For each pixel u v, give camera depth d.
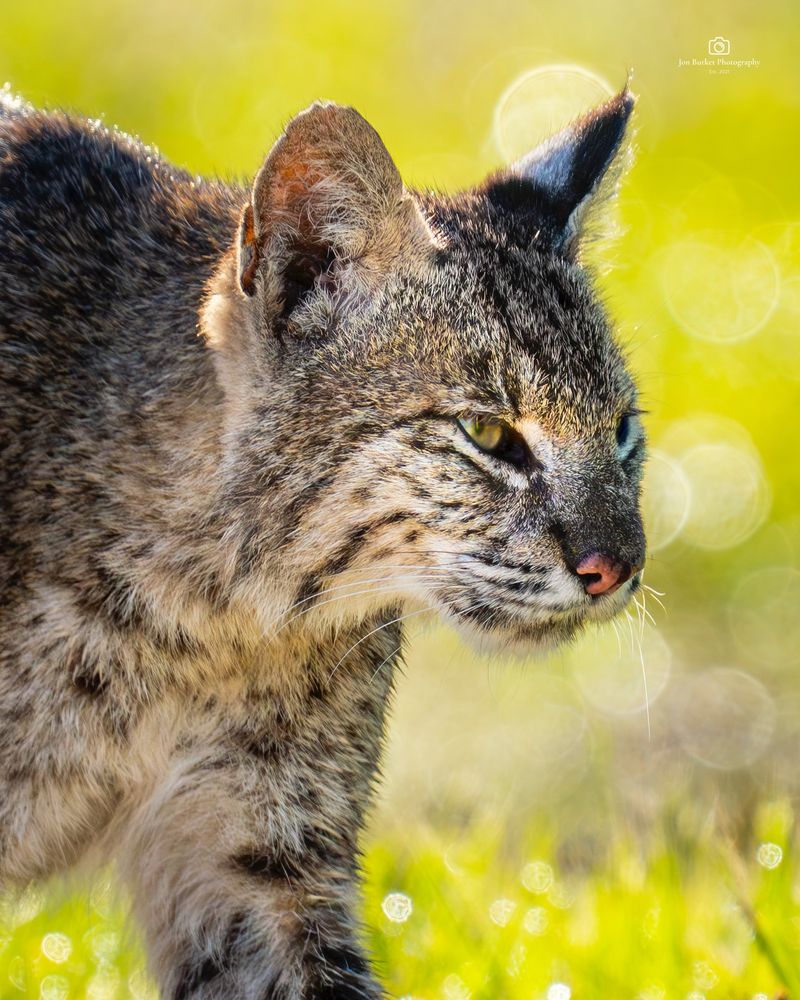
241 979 8.45
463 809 14.12
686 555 20.23
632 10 32.09
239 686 8.45
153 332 8.42
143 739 8.37
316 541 8.31
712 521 20.69
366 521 8.32
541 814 12.77
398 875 10.70
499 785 15.02
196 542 8.21
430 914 9.86
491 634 8.68
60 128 9.22
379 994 8.52
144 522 8.19
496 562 8.38
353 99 29.20
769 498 21.14
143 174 9.16
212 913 8.55
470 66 30.27
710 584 19.84
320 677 8.63
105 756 8.31
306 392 8.26
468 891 10.06
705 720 16.97
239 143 26.98
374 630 8.77
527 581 8.40
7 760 8.07
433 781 15.16
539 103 22.77
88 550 8.12
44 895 9.18
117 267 8.62
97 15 29.95
